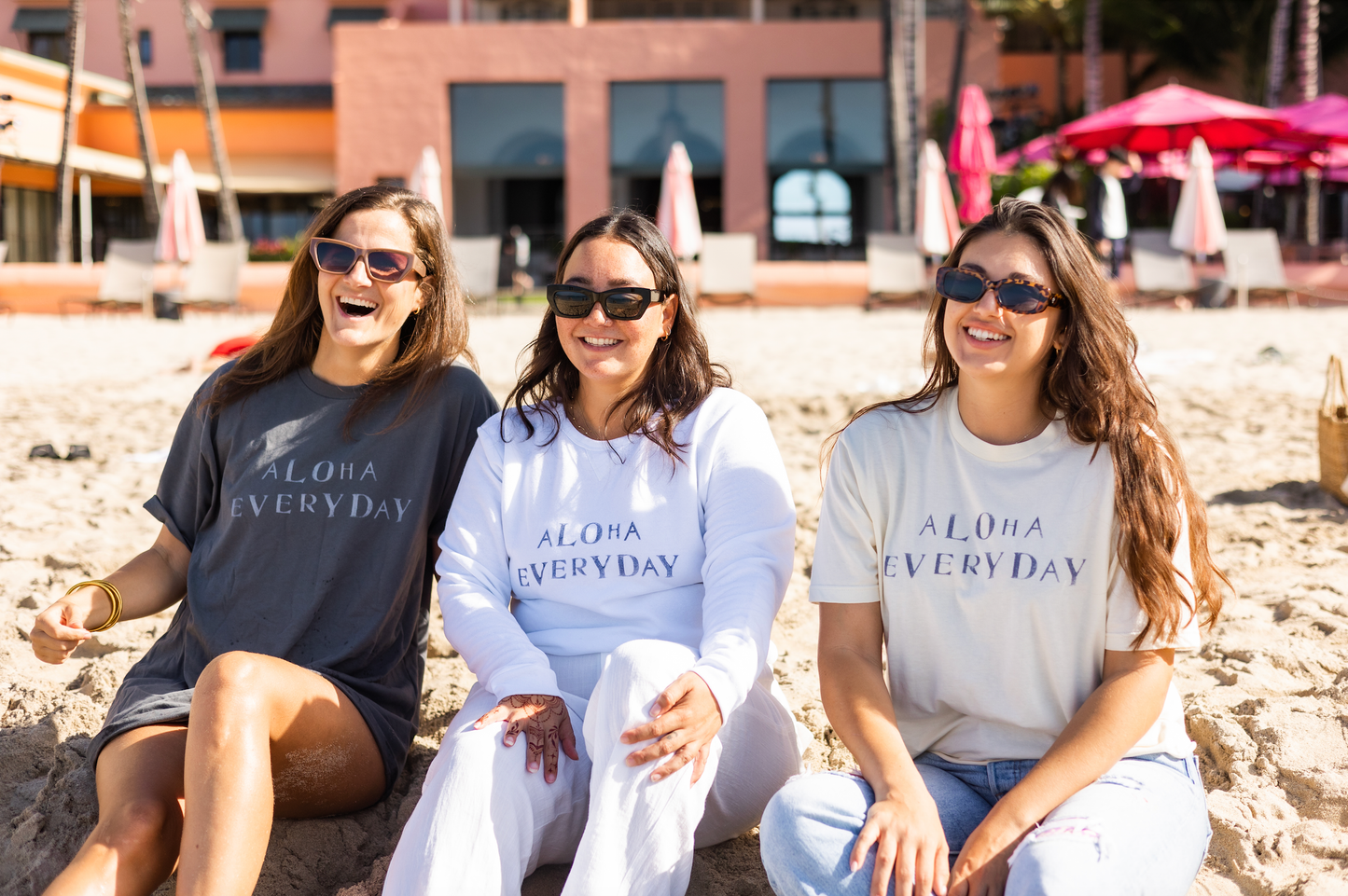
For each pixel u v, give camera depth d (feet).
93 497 14.97
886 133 60.80
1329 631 9.70
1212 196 44.75
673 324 7.24
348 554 7.24
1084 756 5.69
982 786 6.27
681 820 5.87
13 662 9.83
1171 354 27.78
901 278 47.50
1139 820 5.48
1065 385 6.04
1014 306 5.85
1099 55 73.56
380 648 7.39
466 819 5.74
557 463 7.09
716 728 6.04
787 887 5.60
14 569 11.88
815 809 5.65
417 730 8.76
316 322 7.53
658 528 6.90
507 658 6.51
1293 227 64.49
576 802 6.35
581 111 69.82
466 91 70.44
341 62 69.56
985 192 49.62
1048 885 5.00
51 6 85.92
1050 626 6.01
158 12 85.20
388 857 7.00
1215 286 45.21
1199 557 6.37
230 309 48.98
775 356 29.53
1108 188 46.29
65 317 47.24
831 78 69.77
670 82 70.23
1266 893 6.44
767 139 70.28
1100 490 5.97
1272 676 8.91
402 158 69.97
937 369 6.49
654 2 81.66
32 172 73.15
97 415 21.25
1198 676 9.14
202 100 68.64
